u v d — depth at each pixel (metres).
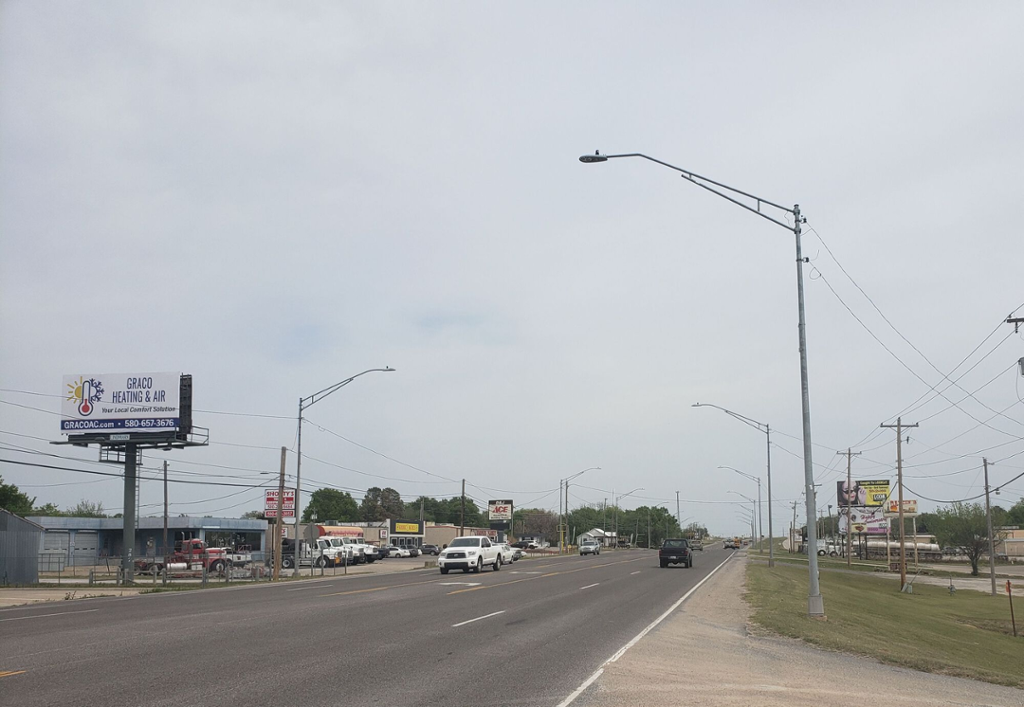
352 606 23.58
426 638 16.27
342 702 10.01
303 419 47.41
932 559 110.75
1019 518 146.75
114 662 12.73
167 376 49.03
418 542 114.06
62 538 74.31
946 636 29.03
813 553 22.95
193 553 61.75
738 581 39.38
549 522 188.75
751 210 22.95
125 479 47.91
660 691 11.32
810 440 23.09
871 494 92.88
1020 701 13.21
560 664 13.34
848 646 17.22
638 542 197.00
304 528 49.78
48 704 9.62
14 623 18.77
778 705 10.76
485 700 10.34
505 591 30.34
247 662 12.90
